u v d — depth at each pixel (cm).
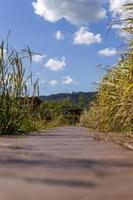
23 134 771
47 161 258
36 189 162
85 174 202
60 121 2517
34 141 506
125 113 688
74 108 4012
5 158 276
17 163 247
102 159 272
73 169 221
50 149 362
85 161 259
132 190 162
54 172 209
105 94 902
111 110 845
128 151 340
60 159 270
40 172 208
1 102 735
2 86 741
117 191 159
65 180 183
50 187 166
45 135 743
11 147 387
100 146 404
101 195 151
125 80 711
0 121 729
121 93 734
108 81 902
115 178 191
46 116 1709
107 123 886
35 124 1159
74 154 309
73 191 158
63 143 456
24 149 362
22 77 788
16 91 777
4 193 153
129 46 651
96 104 1172
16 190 160
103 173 207
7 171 212
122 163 249
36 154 308
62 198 145
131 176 197
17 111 780
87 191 158
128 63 717
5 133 732
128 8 635
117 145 419
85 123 2202
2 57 746
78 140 535
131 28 641
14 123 755
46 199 143
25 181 180
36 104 1123
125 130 787
